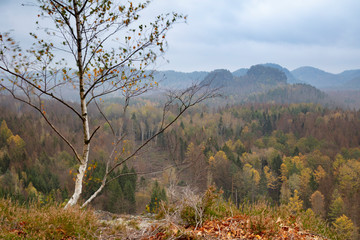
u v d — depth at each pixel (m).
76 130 90.50
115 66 5.55
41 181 52.00
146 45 5.59
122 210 36.53
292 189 68.62
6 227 4.33
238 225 4.39
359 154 101.94
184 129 109.56
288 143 121.94
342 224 34.38
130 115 106.94
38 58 5.18
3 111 90.31
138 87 5.85
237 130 143.62
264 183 65.00
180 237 3.97
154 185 21.83
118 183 38.06
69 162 62.38
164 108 6.20
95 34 5.49
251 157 91.50
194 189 4.89
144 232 4.36
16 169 65.06
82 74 5.57
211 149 69.69
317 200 53.91
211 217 4.68
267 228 4.14
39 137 82.81
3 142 78.19
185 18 5.54
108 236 4.40
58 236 4.20
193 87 6.13
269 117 169.50
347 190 63.41
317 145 114.25
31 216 4.78
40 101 5.34
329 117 163.00
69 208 5.27
